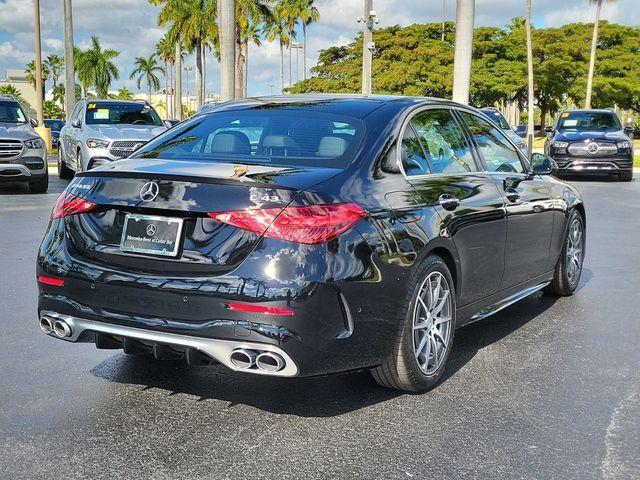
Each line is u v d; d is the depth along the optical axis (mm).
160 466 3221
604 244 9461
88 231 3818
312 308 3395
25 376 4336
